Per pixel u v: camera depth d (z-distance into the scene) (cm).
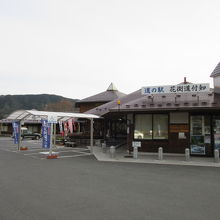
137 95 2491
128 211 554
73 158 1512
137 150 1636
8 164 1243
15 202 611
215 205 603
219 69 1820
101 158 1497
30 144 2836
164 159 1452
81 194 690
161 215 531
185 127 1630
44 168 1126
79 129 3281
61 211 548
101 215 527
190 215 532
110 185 802
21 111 1812
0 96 12469
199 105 1478
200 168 1159
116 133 2703
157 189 757
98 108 2627
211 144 1579
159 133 1706
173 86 1622
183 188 772
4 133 5672
